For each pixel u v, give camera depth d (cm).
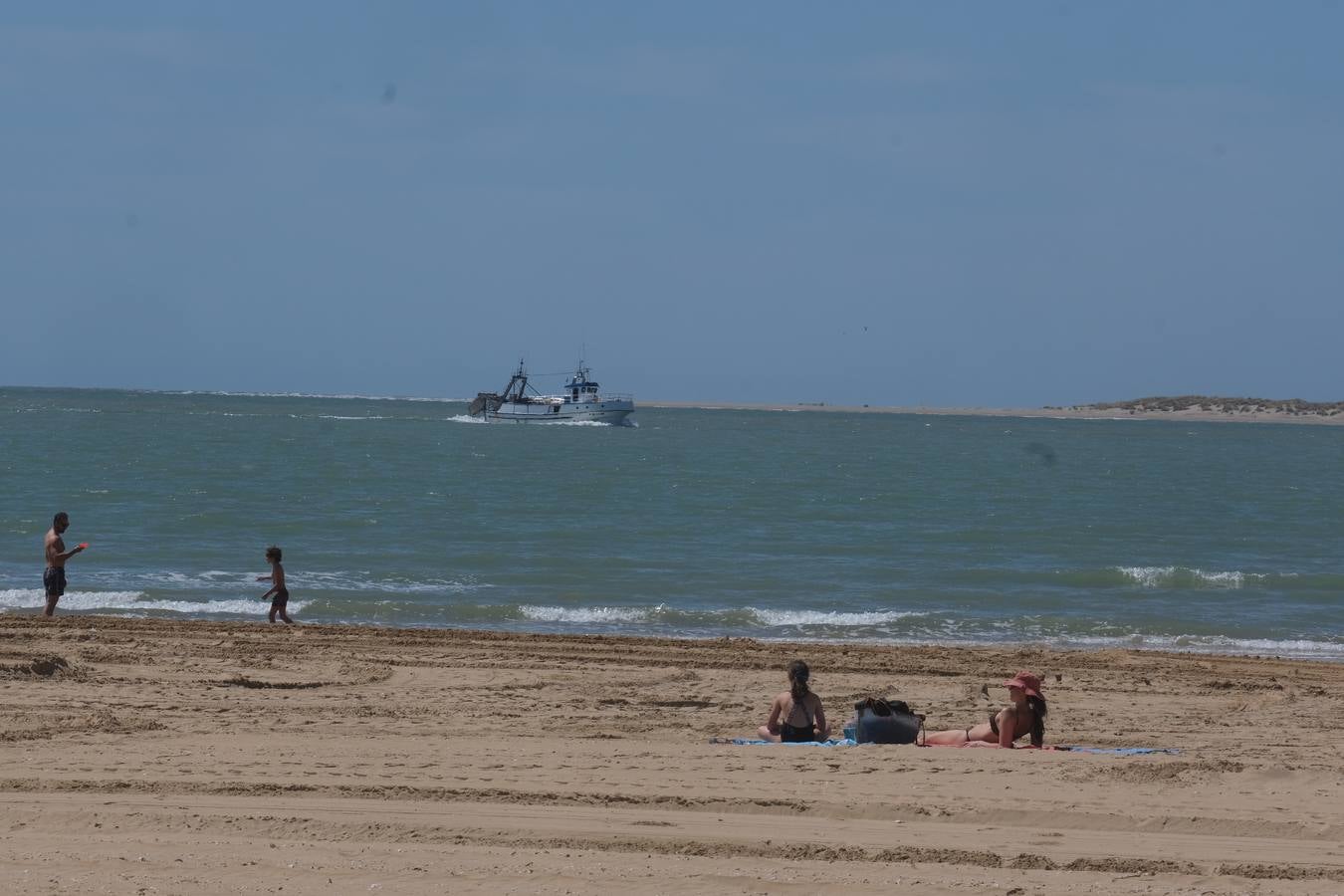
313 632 7588
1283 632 9394
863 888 2766
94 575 10719
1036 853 3058
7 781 3644
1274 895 2775
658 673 6334
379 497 19712
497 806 3456
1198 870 2956
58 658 5991
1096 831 3309
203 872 2809
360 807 3412
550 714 5138
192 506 17150
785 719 4625
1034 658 7331
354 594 10262
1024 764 4003
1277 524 18888
